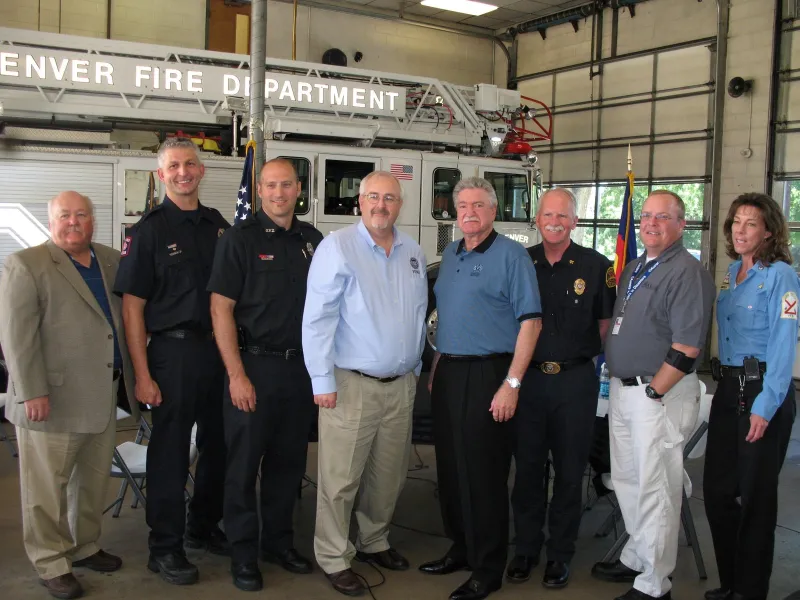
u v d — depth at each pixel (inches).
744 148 410.3
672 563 130.6
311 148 297.0
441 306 139.8
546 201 140.4
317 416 171.8
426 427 189.6
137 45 286.5
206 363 139.9
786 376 122.3
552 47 533.3
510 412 131.3
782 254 127.2
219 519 155.3
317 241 145.2
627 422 134.0
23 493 132.4
